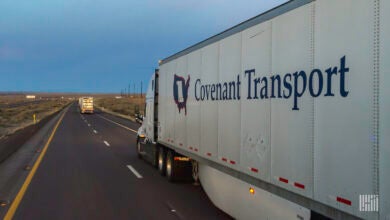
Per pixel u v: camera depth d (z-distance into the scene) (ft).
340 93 15.51
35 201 33.17
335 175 15.66
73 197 34.83
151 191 37.63
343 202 15.19
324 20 16.53
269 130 20.66
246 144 23.25
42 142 84.69
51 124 148.66
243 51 23.93
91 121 178.29
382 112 13.55
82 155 64.69
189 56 34.50
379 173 13.61
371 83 14.05
